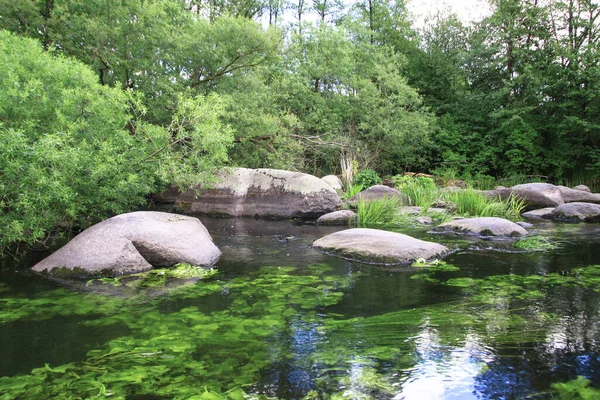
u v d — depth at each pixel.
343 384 1.96
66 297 3.34
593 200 10.87
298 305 3.15
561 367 2.12
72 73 5.51
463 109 20.00
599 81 15.83
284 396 1.85
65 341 2.46
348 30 18.95
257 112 11.15
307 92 16.36
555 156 17.92
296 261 4.72
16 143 3.98
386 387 1.93
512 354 2.28
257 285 3.72
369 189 10.49
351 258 4.86
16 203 4.16
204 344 2.42
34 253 4.93
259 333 2.58
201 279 3.93
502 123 17.72
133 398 1.83
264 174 9.18
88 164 5.06
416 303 3.19
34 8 9.27
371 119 16.36
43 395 1.85
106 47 9.77
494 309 3.03
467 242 5.84
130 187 5.91
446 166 18.44
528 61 18.38
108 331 2.62
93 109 5.42
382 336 2.53
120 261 4.09
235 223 7.86
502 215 8.79
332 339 2.49
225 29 10.75
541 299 3.27
